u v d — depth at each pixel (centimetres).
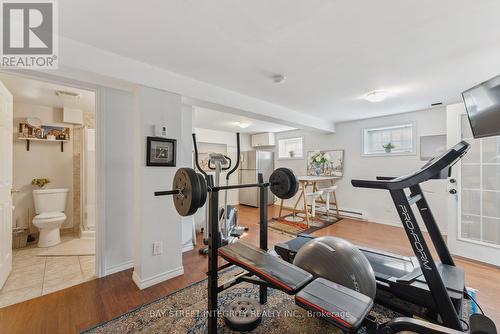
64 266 251
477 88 191
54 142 360
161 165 216
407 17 147
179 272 232
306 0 131
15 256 278
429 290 150
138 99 211
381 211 440
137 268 215
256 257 157
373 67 223
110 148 230
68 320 164
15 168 330
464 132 279
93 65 182
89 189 351
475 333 95
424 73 236
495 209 260
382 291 176
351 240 340
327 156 524
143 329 156
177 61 208
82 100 325
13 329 154
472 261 265
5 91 214
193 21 151
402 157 415
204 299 192
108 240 231
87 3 133
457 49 187
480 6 135
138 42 177
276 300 193
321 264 154
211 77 246
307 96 314
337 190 504
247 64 216
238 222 450
